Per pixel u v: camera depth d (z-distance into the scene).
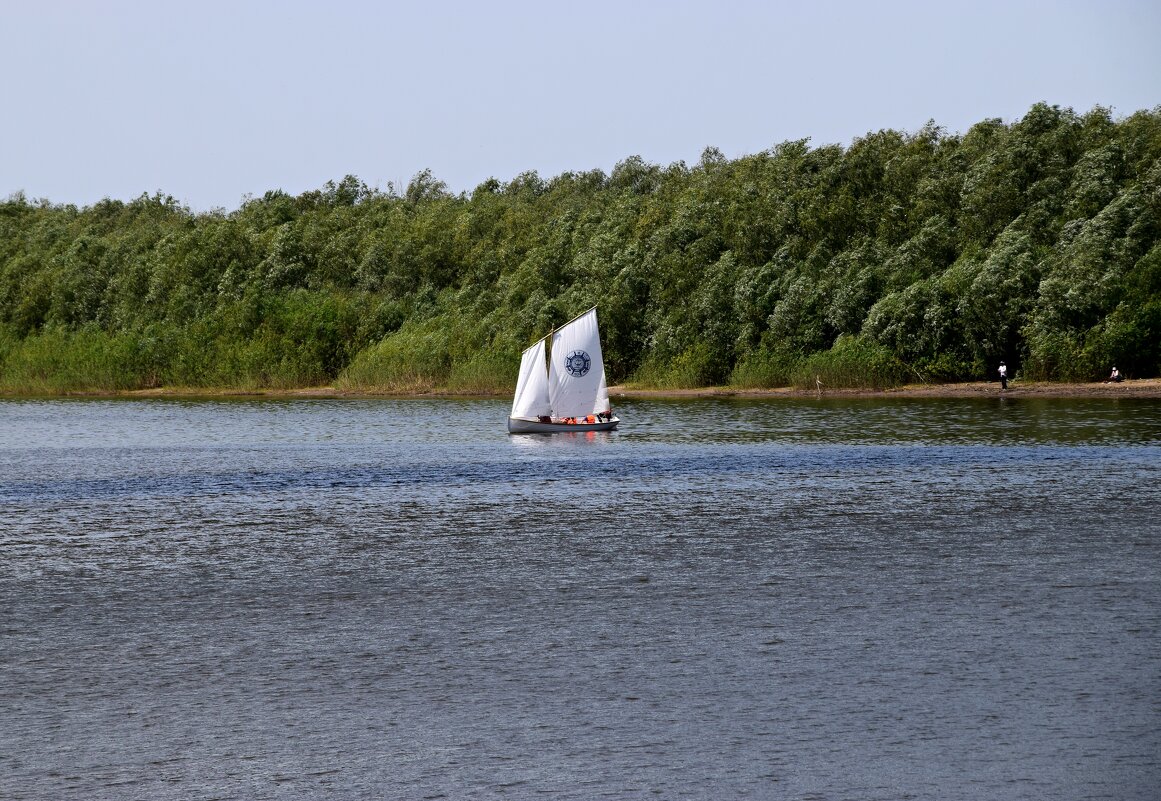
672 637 88.00
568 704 74.00
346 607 99.31
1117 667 78.50
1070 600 96.19
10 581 111.50
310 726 71.31
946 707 71.94
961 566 110.19
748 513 145.00
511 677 79.38
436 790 62.41
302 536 134.75
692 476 183.00
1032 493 156.12
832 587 102.81
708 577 108.00
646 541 127.19
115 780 64.25
